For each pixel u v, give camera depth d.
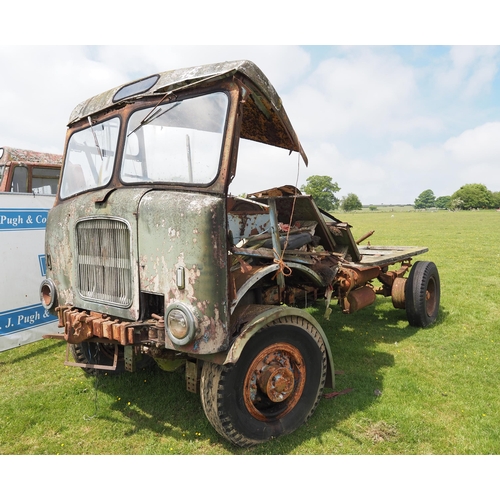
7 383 4.60
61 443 3.39
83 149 3.94
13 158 7.41
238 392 3.07
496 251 15.62
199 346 2.79
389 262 5.82
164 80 3.45
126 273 3.17
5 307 5.71
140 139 3.44
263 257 3.37
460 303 7.78
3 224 5.72
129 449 3.31
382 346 5.52
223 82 3.07
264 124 3.98
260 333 3.16
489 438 3.38
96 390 4.17
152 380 4.50
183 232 2.82
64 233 3.74
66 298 3.78
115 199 3.27
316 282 4.32
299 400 3.51
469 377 4.54
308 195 4.49
